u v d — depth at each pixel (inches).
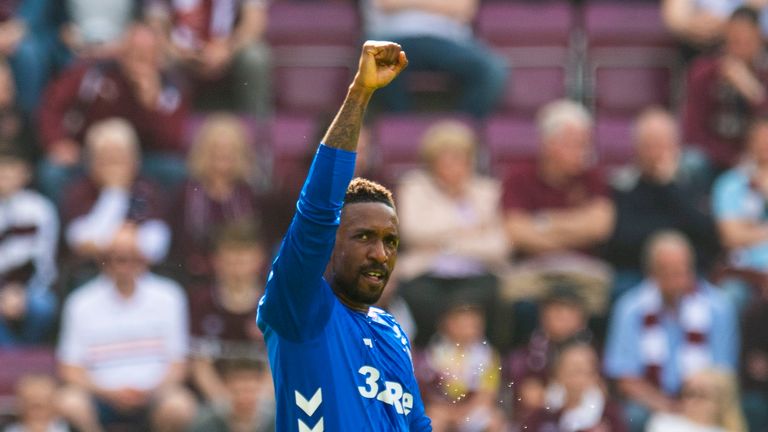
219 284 706.2
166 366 699.4
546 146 760.3
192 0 853.8
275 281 297.6
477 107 860.6
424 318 702.5
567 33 900.0
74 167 801.6
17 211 762.8
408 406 319.3
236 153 744.3
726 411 708.7
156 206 756.0
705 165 828.6
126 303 702.5
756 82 842.2
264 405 679.7
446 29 864.3
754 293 760.3
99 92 808.3
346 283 311.4
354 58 896.3
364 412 307.1
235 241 701.3
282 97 885.8
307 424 303.6
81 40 860.0
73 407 689.0
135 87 808.9
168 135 813.9
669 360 726.5
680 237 761.6
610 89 895.1
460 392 664.4
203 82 861.2
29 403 685.9
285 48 897.5
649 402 722.2
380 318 323.0
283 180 742.5
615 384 730.8
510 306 724.7
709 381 706.2
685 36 886.4
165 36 855.7
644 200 770.2
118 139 755.4
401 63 294.0
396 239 312.5
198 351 698.2
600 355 738.8
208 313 703.1
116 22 869.8
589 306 728.3
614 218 768.3
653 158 773.3
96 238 750.5
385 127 830.5
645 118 779.4
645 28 904.3
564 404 671.8
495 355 682.2
